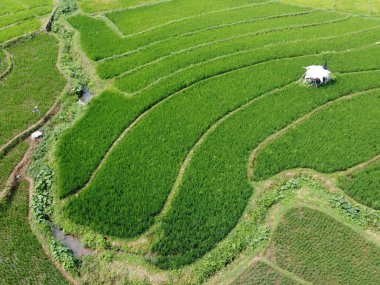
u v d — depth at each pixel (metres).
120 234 17.92
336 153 21.12
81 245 18.00
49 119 25.05
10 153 22.64
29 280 16.75
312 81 25.52
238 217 18.36
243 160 20.92
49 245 17.83
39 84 27.70
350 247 17.16
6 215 19.31
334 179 20.02
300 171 20.44
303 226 17.97
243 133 22.52
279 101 24.64
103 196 19.36
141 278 16.50
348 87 25.47
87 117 24.11
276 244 17.39
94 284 16.55
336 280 16.12
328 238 17.48
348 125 22.77
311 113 23.83
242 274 16.47
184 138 22.33
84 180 20.39
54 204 19.58
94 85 27.28
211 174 20.23
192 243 17.33
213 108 24.27
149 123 23.42
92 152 21.84
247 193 19.28
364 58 28.39
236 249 17.25
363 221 18.05
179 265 16.77
